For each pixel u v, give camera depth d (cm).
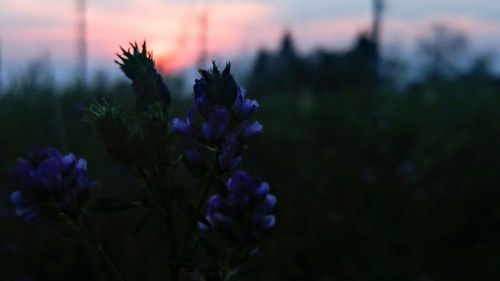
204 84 21
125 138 20
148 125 20
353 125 133
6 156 88
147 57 21
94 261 59
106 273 21
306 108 167
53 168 20
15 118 98
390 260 76
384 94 206
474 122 151
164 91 20
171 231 20
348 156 116
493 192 91
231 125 21
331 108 168
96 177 85
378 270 73
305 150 119
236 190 22
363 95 205
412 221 86
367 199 92
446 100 193
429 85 230
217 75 21
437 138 126
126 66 20
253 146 120
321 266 74
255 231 22
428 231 83
